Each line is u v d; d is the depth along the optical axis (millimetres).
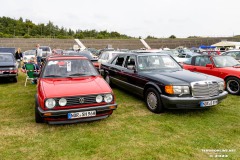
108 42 56438
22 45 47281
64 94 4074
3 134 4074
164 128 4344
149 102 5426
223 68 7188
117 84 7375
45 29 100875
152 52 6652
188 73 5465
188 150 3504
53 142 3770
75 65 5301
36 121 4535
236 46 34312
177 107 4727
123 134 4090
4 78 9336
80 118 4191
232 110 5441
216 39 59500
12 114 5176
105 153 3416
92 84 4586
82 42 54500
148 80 5379
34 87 8383
